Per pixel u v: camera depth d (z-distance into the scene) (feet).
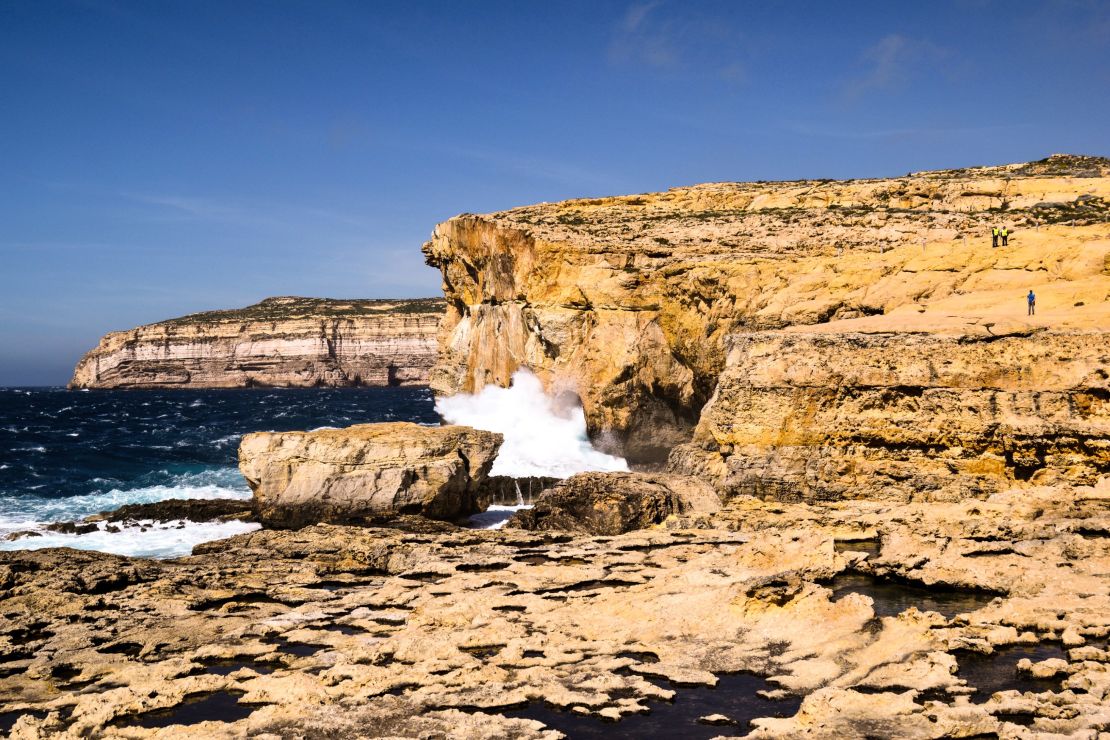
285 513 127.95
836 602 72.69
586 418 203.10
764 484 123.13
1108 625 66.08
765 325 168.55
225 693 64.95
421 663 67.31
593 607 78.13
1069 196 230.68
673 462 139.33
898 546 88.22
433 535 111.04
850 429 120.26
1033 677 59.72
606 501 114.83
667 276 197.36
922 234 206.18
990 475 111.65
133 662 71.15
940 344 119.14
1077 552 81.25
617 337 197.16
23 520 147.95
